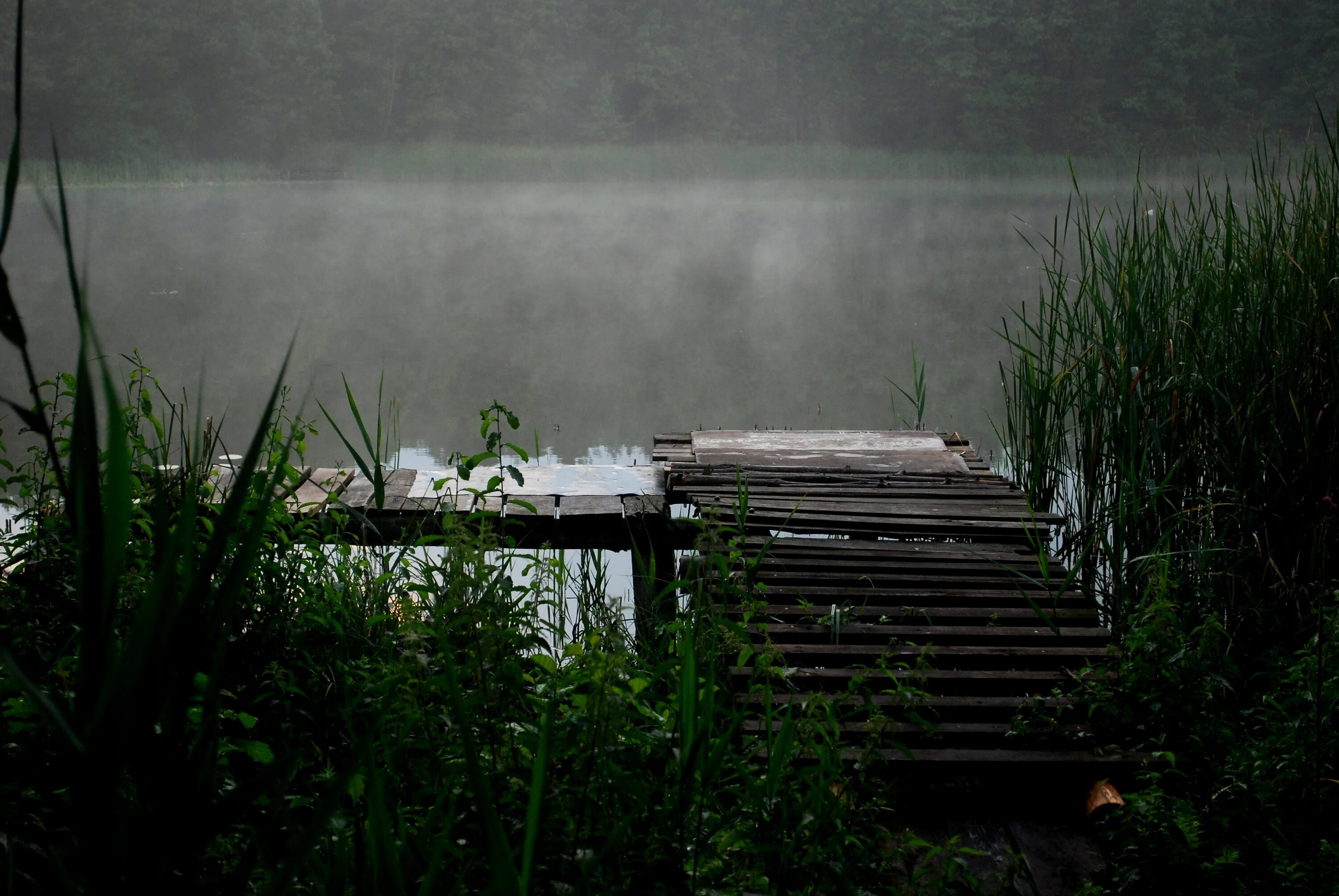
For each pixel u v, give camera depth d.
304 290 13.99
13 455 5.65
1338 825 2.13
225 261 16.69
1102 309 4.31
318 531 2.93
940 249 17.52
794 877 1.68
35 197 25.48
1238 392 3.73
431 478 4.60
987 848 2.24
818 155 32.88
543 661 1.98
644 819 1.68
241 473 0.91
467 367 9.53
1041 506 4.52
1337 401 3.39
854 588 3.36
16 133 0.78
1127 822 2.13
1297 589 3.26
